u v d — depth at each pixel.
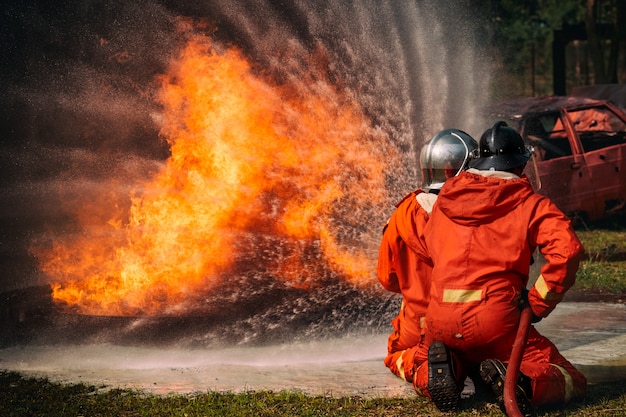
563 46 20.66
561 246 4.49
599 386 5.22
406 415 4.78
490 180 4.72
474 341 4.68
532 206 4.64
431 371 4.67
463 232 4.74
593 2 20.44
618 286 8.74
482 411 4.76
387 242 5.23
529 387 4.61
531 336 4.84
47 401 5.28
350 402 5.04
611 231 12.69
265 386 5.48
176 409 4.97
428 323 4.82
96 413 5.00
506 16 25.20
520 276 4.74
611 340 6.57
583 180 12.61
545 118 13.85
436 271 4.79
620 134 13.45
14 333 6.85
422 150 5.31
